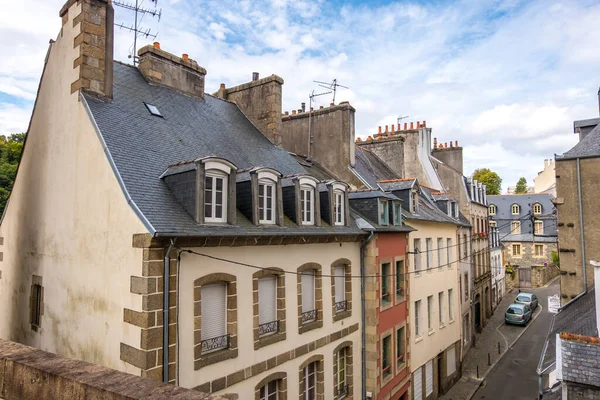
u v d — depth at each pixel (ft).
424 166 93.61
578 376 24.70
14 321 40.29
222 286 31.68
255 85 57.11
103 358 28.43
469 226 89.92
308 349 39.17
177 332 27.12
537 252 174.60
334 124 63.93
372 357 47.75
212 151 40.91
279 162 49.47
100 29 35.65
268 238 34.17
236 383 31.37
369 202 51.29
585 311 41.60
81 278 31.12
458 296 78.69
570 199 51.13
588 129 62.39
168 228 26.30
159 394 12.19
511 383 68.69
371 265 48.65
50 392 14.01
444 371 68.18
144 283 25.71
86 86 34.27
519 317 104.58
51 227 35.50
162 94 44.55
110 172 29.19
